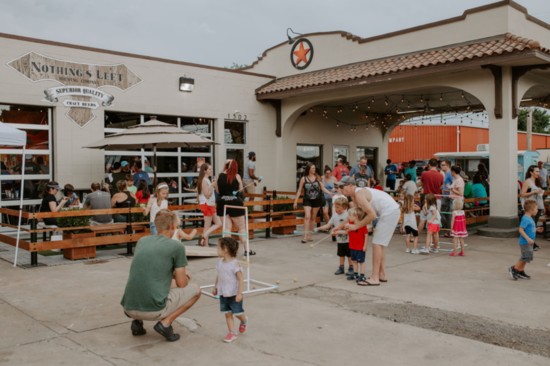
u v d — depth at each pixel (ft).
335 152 64.18
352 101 58.80
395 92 47.85
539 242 37.11
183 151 50.31
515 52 35.86
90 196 33.12
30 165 40.47
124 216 34.96
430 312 19.51
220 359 14.78
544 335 16.84
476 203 45.80
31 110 40.55
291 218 41.88
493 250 33.60
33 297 21.38
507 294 22.22
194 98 50.26
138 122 46.91
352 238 24.41
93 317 18.71
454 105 63.41
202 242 33.40
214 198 33.53
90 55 42.98
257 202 38.40
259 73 60.49
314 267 28.30
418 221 43.29
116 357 14.85
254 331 17.25
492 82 39.65
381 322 18.25
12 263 28.60
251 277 25.67
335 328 17.58
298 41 56.39
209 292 22.26
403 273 26.73
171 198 49.16
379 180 70.85
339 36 52.85
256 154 55.42
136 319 16.22
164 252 15.85
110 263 28.76
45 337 16.53
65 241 28.89
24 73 39.32
